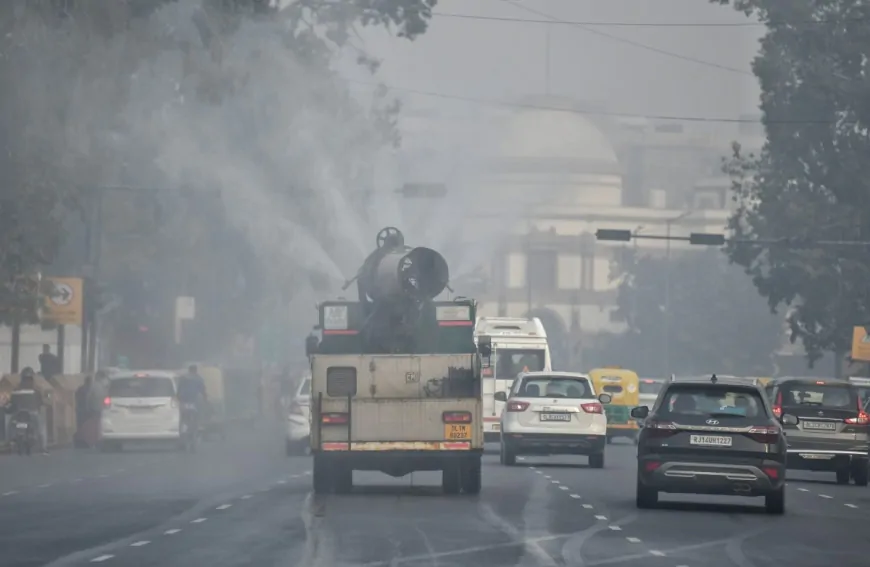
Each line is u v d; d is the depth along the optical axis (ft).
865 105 485.56
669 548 154.92
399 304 213.66
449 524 174.91
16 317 376.07
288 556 142.61
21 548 148.56
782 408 281.54
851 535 174.09
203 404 422.82
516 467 308.60
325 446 211.00
